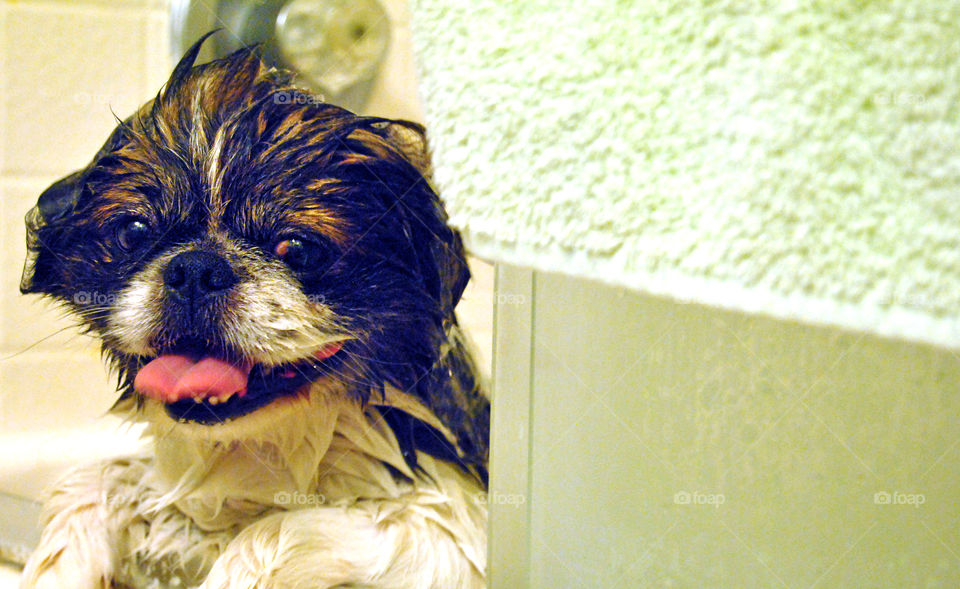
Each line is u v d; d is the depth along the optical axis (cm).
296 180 89
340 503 99
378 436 100
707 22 42
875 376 63
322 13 101
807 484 65
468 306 110
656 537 68
